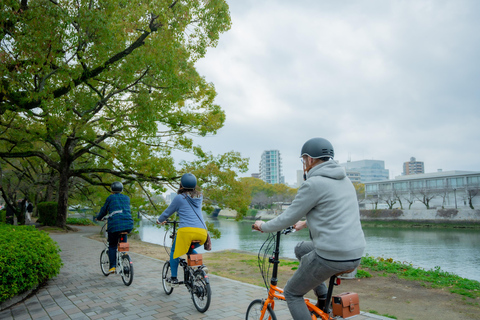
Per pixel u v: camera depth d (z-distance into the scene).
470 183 63.50
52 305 4.75
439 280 6.77
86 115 11.74
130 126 13.09
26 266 5.09
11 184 28.23
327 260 2.30
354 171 147.25
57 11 7.59
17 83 8.00
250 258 10.55
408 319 4.38
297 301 2.56
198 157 15.76
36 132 12.93
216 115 15.70
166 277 5.16
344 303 2.44
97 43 8.56
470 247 30.64
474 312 4.68
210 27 10.30
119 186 6.16
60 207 19.50
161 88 11.20
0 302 4.64
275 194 100.44
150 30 9.46
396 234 46.00
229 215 101.31
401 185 76.25
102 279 6.35
